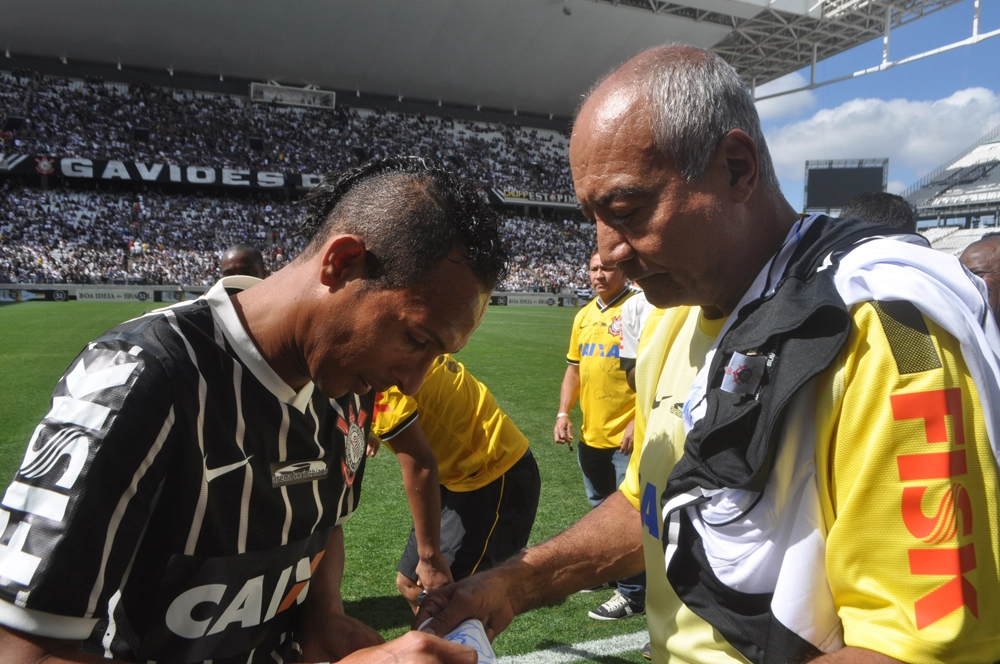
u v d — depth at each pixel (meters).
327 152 41.69
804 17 33.38
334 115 44.06
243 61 41.22
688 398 1.26
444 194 1.12
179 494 1.14
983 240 2.66
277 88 42.75
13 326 17.28
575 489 5.55
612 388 4.25
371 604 3.54
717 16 36.09
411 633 1.16
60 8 35.38
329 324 1.16
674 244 1.14
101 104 38.47
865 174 42.16
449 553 2.89
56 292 29.42
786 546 1.06
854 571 0.95
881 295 0.98
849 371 0.98
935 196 40.19
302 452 1.28
